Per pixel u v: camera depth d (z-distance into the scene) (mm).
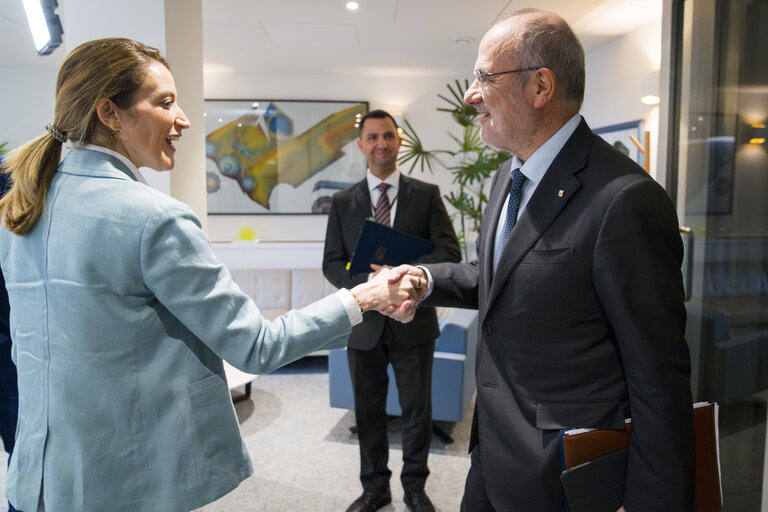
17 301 1027
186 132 2783
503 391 1123
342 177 5652
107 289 919
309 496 2373
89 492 931
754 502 1666
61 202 957
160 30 2484
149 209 920
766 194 1573
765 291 1592
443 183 5789
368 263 1859
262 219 5695
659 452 929
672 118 1989
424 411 2141
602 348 1035
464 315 3223
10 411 1606
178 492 969
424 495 2178
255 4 3512
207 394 1019
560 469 1044
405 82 5645
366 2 3473
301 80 5570
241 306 1010
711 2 1790
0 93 5188
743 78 1661
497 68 1059
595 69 4766
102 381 927
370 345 2043
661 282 931
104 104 971
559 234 1030
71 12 2479
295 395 3650
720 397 1817
